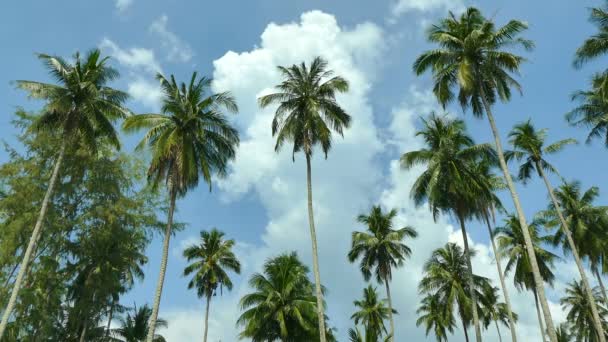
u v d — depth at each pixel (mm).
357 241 44344
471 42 26234
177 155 27438
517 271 45281
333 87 30234
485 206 34000
